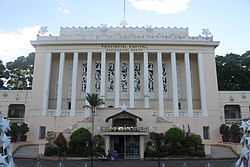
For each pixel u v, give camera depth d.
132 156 36.22
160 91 49.91
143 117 41.50
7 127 10.30
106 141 36.84
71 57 54.69
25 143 41.62
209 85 50.84
